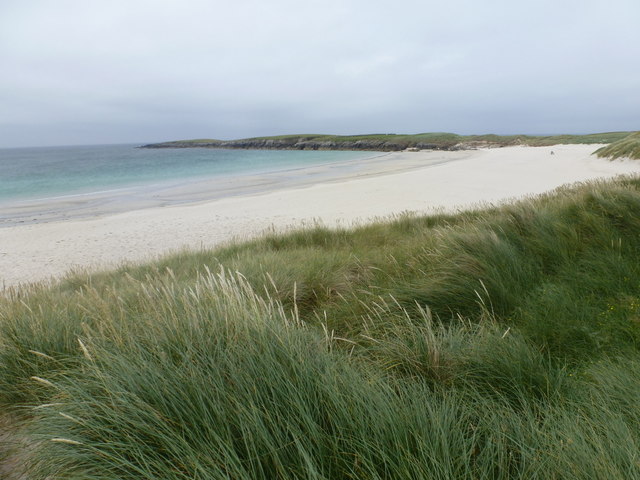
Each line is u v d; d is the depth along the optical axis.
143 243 12.59
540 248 3.95
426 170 33.00
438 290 3.22
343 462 1.28
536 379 1.89
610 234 3.89
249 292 2.27
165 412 1.44
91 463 1.34
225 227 14.19
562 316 2.66
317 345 2.00
